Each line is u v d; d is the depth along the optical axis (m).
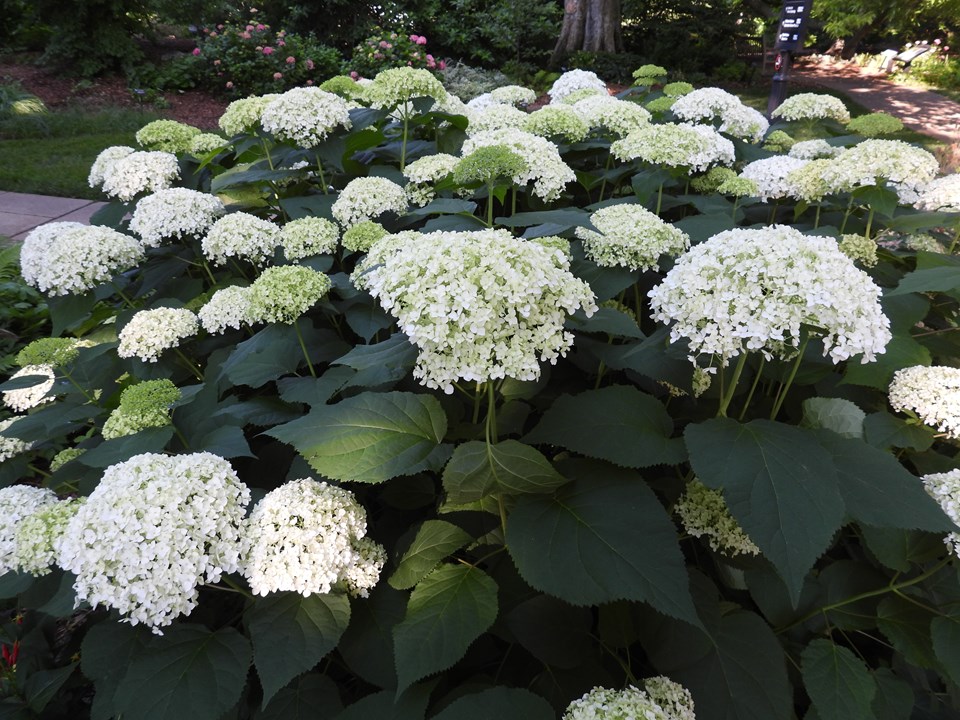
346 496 2.11
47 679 2.29
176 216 3.54
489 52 18.53
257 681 2.11
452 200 2.99
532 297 1.78
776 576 2.17
